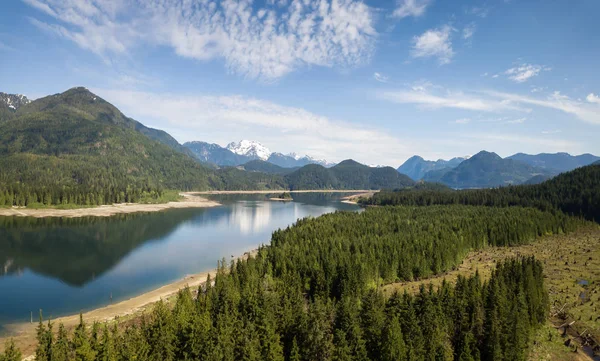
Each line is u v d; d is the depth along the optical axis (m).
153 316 77.44
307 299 104.62
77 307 102.06
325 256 121.44
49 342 63.34
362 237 155.00
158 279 129.62
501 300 77.12
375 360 65.62
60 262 145.88
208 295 83.25
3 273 129.75
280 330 71.81
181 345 66.56
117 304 104.38
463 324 73.19
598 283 115.38
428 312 71.00
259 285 92.12
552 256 154.25
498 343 67.12
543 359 72.69
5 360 58.72
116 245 179.62
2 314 95.38
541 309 86.44
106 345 60.00
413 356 62.47
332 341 66.88
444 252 132.88
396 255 125.75
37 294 111.25
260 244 194.12
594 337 81.44
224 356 61.06
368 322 70.38
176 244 188.50
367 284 108.44
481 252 165.25
